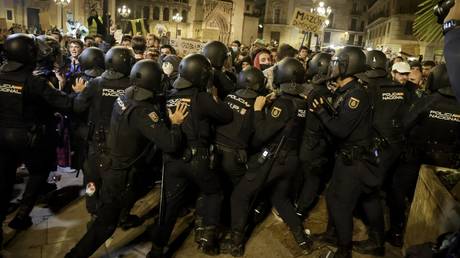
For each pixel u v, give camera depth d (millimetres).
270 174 3268
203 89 3043
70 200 4215
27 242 3334
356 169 3039
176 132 2697
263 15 61969
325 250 3527
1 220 3184
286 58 3436
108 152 2809
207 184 3043
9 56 3090
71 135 4891
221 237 3664
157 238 3023
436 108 3375
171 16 47250
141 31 10039
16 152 3197
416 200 3361
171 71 4379
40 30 18172
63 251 3232
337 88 3219
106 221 2758
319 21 9508
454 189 2883
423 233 3039
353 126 2951
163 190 3023
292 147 3316
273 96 3355
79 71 4633
